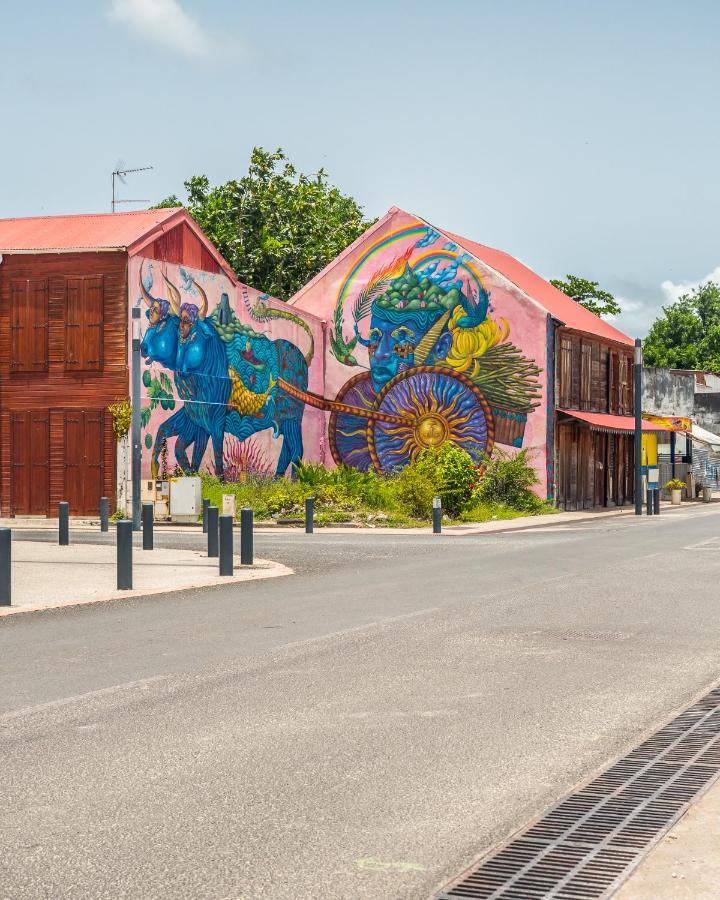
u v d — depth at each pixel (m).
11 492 34.34
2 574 13.34
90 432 33.69
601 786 5.79
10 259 34.31
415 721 7.24
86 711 7.54
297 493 33.44
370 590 14.87
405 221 42.53
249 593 14.67
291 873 4.56
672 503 47.66
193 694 8.09
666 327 107.75
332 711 7.53
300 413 41.50
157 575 17.06
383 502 32.94
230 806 5.45
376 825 5.17
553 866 4.61
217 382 36.66
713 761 6.25
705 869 4.50
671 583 15.54
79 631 11.30
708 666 9.19
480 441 41.22
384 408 42.59
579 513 39.62
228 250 52.47
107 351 33.53
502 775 6.01
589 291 63.84
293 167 54.38
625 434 49.03
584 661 9.41
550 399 40.19
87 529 29.34
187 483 31.33
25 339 34.22
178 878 4.50
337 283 43.28
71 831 5.07
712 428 72.31
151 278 34.09
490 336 41.06
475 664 9.27
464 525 31.36
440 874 4.56
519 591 14.60
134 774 6.01
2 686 8.41
